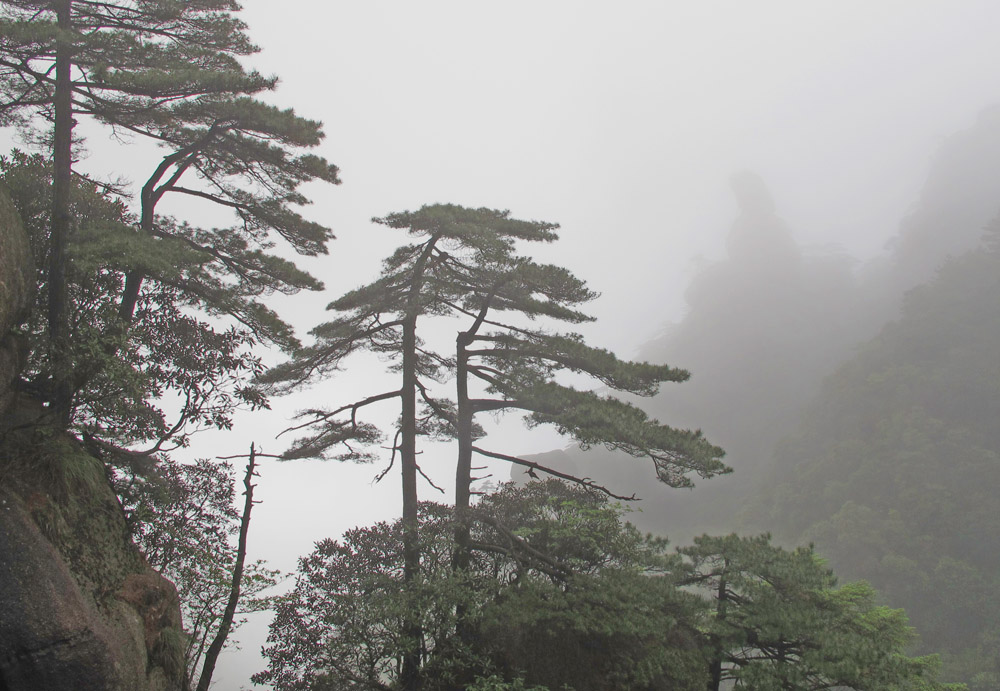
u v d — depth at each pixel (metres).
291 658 15.06
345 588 15.78
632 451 15.34
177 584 13.91
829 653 13.77
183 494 14.62
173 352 13.91
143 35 15.30
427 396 18.64
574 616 14.24
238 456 13.70
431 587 15.02
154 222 15.38
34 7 14.13
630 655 14.61
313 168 15.67
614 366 16.45
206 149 15.63
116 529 11.73
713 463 14.66
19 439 10.98
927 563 83.31
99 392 12.46
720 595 15.95
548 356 17.22
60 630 9.12
